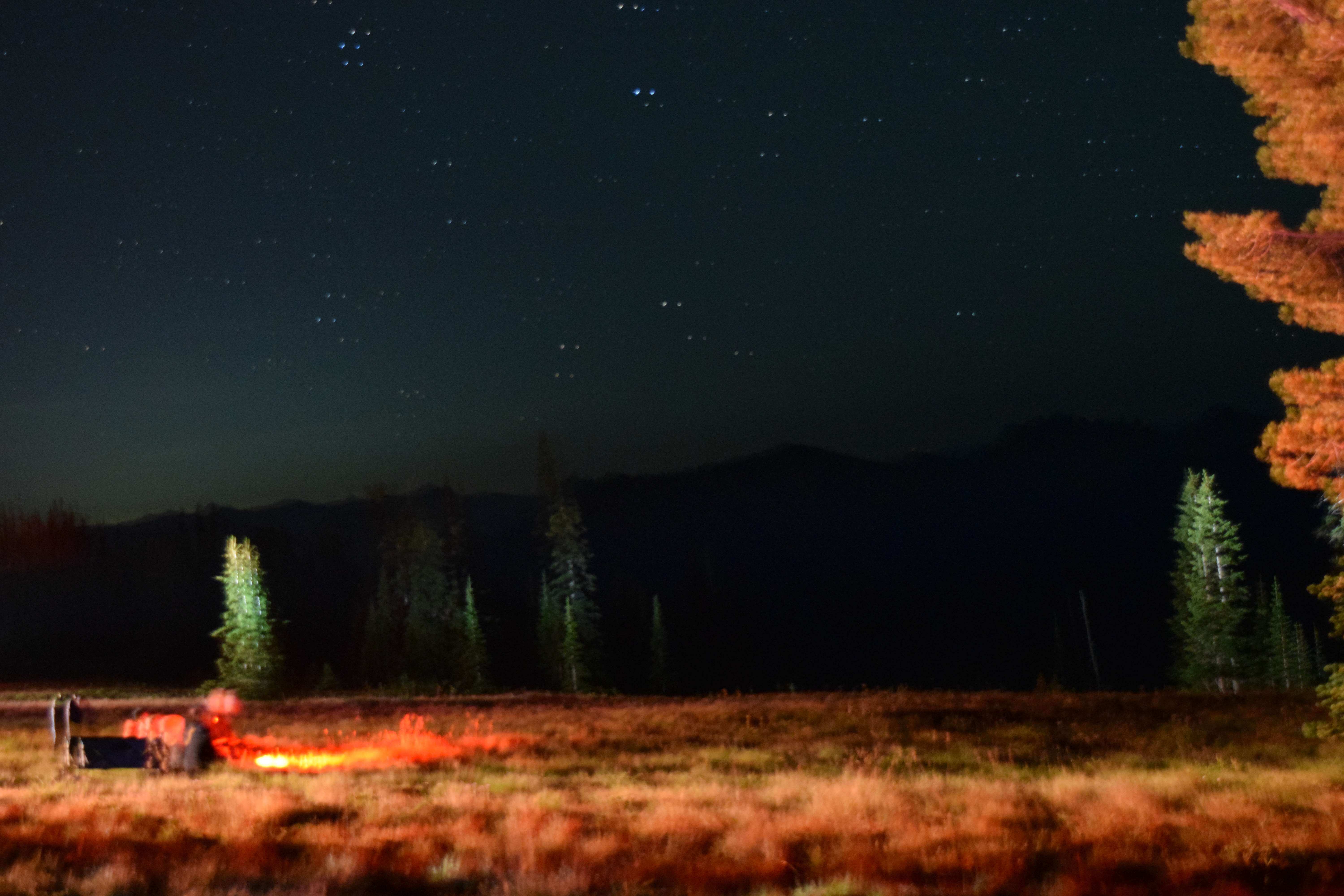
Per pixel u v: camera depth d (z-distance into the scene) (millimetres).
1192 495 58594
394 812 12164
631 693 90938
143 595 124938
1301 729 23000
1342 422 13516
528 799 13461
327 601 118312
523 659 94938
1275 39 13461
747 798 13586
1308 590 15219
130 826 10641
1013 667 156500
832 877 8945
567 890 8172
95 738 16188
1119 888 8570
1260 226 13836
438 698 41750
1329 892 8445
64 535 132250
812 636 160000
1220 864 9336
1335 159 13219
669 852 9766
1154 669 152000
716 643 115062
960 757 19859
